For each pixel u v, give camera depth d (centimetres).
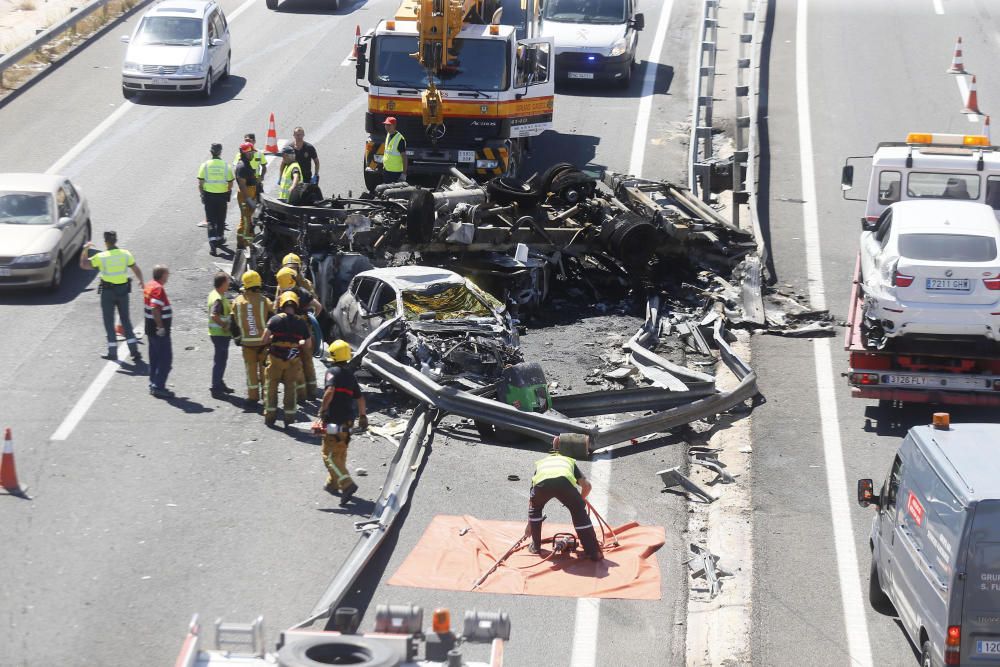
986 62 7981
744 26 7206
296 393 3809
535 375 3825
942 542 2405
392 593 2873
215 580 2914
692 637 2777
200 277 4984
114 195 5828
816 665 2670
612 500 3400
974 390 3809
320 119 6938
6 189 4953
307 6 9444
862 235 4384
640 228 4806
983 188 4475
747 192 5653
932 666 2431
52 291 4812
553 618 2802
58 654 2603
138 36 7294
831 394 4156
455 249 4812
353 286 4403
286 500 3328
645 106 7331
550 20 7669
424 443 3691
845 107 7206
